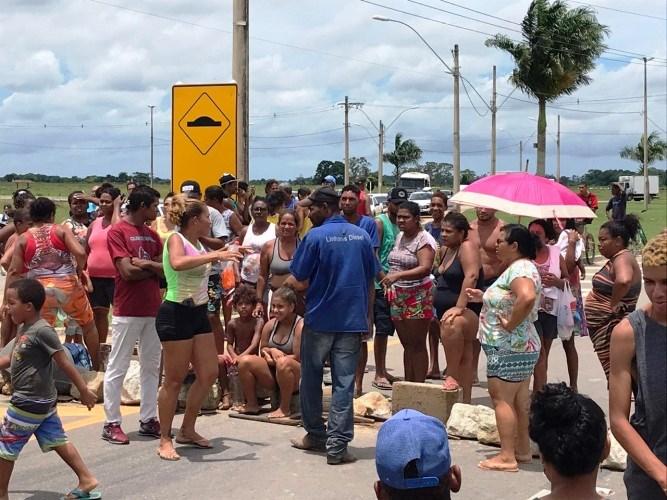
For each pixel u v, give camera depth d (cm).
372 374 978
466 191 777
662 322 326
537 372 762
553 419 285
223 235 931
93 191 1082
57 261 822
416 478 268
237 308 799
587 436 280
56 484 579
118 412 685
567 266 827
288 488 577
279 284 813
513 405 614
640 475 335
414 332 809
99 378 826
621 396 329
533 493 564
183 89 1106
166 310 634
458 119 3142
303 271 638
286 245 818
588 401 291
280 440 694
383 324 891
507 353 602
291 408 757
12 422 519
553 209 727
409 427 274
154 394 704
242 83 1252
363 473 609
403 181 7019
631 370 330
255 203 927
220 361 794
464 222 749
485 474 604
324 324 636
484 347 611
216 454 654
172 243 627
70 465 543
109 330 1176
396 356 1105
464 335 709
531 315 604
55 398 533
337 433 628
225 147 1102
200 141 1106
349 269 633
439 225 964
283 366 741
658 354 322
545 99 3584
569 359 845
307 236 639
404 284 805
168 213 639
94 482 547
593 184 15712
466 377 728
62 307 830
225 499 555
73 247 823
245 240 933
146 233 689
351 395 635
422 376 820
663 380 319
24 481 585
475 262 711
